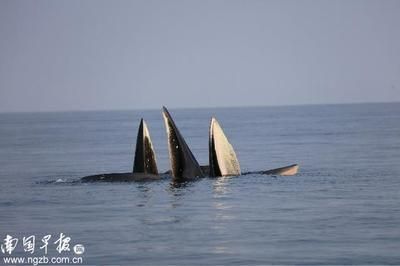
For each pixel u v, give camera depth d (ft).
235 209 287.48
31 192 348.79
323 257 207.21
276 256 208.64
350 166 462.60
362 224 252.62
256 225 253.03
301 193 328.49
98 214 281.13
